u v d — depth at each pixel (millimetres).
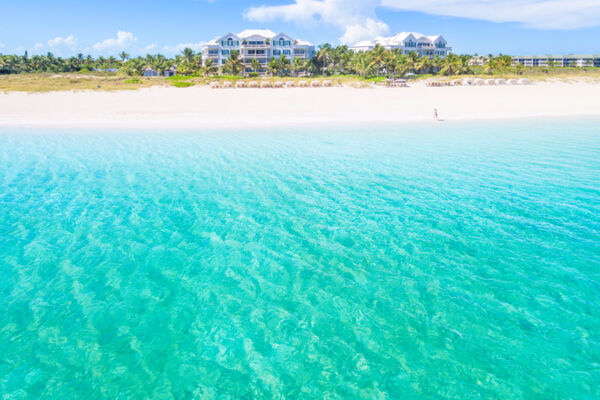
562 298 10852
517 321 9875
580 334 9367
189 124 42625
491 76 90938
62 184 21594
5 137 34812
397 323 9852
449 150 30000
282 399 7598
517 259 13086
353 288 11438
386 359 8641
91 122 43062
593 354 8719
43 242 14414
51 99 56750
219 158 27797
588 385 7879
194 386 7934
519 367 8367
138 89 70000
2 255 13375
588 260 12961
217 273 12297
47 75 103250
